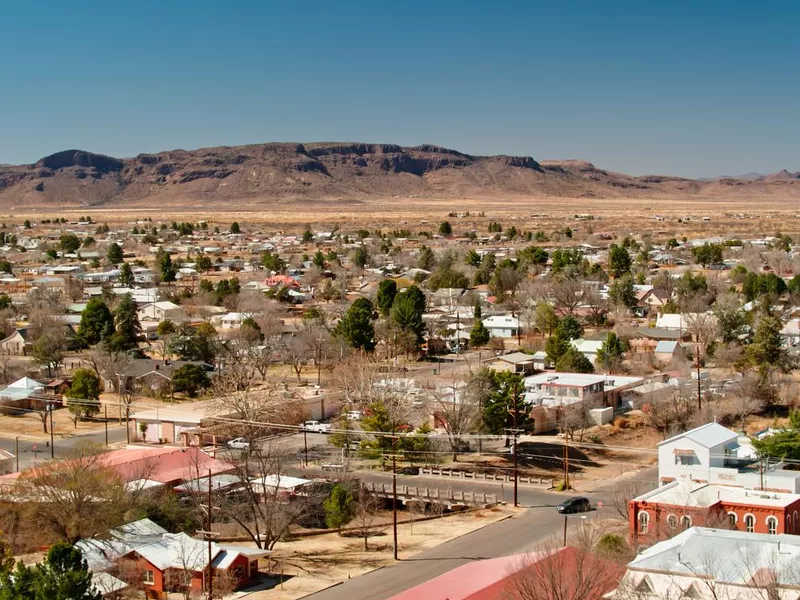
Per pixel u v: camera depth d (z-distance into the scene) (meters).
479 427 116.62
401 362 161.88
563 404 127.00
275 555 83.88
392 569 79.75
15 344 178.12
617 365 149.75
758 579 55.97
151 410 130.25
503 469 109.56
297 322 193.75
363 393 123.69
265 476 91.06
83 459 92.31
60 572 62.91
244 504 90.62
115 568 73.88
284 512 88.38
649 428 124.62
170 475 97.19
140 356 165.50
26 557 79.81
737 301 189.88
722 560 59.59
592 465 111.38
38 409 139.00
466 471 109.19
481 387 120.19
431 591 65.12
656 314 199.62
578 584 57.25
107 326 176.25
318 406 131.38
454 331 181.62
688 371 146.75
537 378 135.38
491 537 86.62
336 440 115.31
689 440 92.69
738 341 160.12
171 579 74.31
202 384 145.38
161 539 79.38
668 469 92.94
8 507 84.06
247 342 163.88
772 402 130.25
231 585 74.62
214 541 82.94
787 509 74.69
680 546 61.94
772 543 61.00
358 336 163.38
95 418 135.38
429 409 121.88
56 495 81.88
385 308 195.25
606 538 75.19
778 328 145.50
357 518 94.81
